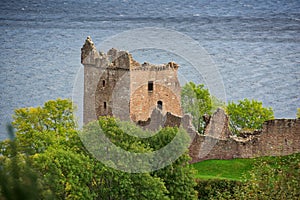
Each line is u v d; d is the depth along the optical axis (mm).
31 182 30688
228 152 98000
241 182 89438
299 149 96188
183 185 79188
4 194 30234
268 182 72250
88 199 75000
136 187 75812
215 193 89188
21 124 105750
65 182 74688
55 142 89875
